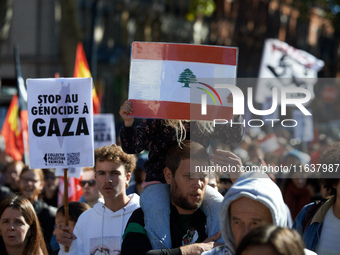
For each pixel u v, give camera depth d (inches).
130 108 167.8
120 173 205.9
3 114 1109.1
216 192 165.6
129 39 1374.3
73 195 297.6
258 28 1796.3
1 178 468.1
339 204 167.6
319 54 1972.2
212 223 160.2
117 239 204.5
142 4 1395.2
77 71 367.6
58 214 237.0
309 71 413.7
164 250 150.1
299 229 174.4
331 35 2020.2
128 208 207.3
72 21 791.1
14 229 195.5
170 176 159.8
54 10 1190.9
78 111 205.5
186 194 154.9
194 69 169.3
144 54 170.6
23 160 434.6
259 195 133.9
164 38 1486.2
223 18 1670.8
